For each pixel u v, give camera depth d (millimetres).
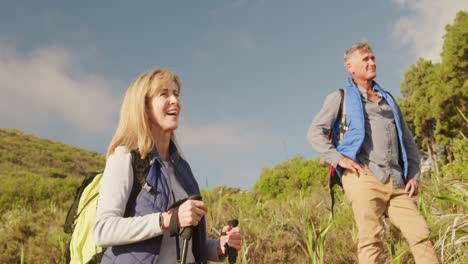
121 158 1786
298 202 6695
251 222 5898
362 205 3498
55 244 6316
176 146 2049
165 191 1779
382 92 3783
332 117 3764
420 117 33469
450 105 29109
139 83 1952
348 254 4586
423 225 3396
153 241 1699
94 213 1924
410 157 3727
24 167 41844
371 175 3539
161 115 1949
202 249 1955
